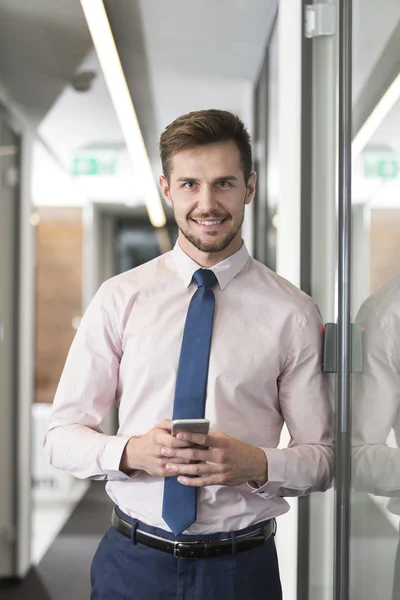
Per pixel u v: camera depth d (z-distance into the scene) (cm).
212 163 171
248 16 366
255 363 180
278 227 332
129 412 183
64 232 948
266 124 427
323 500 253
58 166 761
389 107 175
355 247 204
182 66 447
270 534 183
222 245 176
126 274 193
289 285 192
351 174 207
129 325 185
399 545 172
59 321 927
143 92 501
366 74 195
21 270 496
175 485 173
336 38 220
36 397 896
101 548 186
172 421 161
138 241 1156
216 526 174
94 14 346
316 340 187
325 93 253
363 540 196
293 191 291
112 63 419
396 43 170
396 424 176
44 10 352
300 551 282
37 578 484
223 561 174
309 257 276
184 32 388
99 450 175
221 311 184
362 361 195
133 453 170
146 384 181
